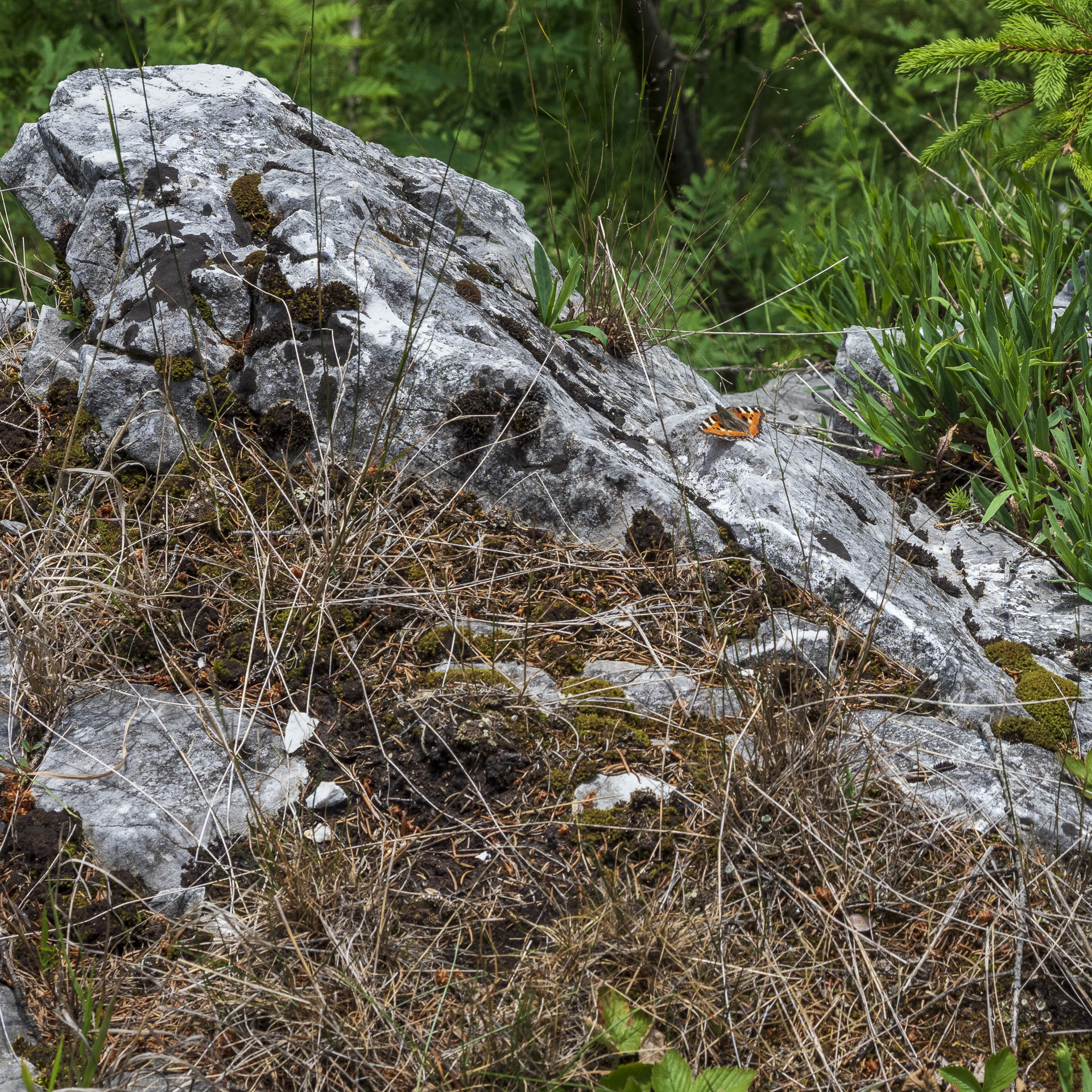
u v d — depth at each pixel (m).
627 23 5.41
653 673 2.22
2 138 4.84
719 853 1.83
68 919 1.75
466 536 2.48
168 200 2.76
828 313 4.19
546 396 2.52
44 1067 1.58
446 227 3.30
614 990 1.68
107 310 2.47
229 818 1.91
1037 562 2.88
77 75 3.19
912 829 1.98
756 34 7.37
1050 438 3.06
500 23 5.68
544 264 3.11
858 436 3.54
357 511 2.44
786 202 6.38
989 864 1.94
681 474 2.66
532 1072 1.58
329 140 3.29
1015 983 1.78
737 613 2.36
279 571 2.31
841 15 5.82
